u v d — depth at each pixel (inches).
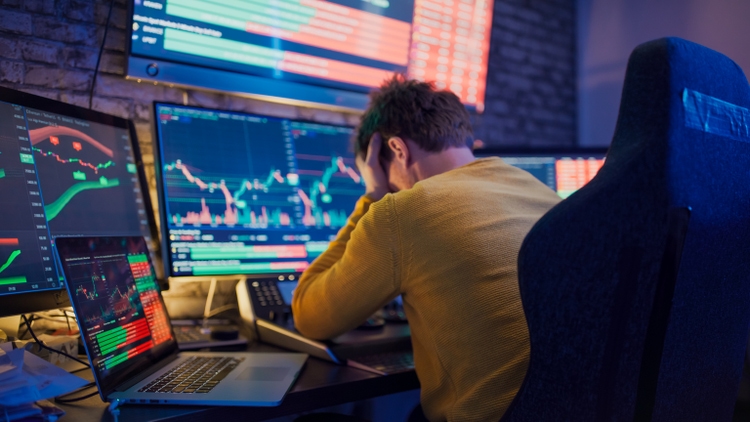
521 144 96.4
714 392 31.0
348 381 38.8
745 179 28.1
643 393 26.0
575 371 25.7
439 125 44.1
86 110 47.2
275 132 61.4
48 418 27.8
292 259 60.2
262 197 59.1
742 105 28.3
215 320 58.8
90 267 35.2
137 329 38.3
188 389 33.9
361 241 37.8
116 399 31.8
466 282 33.4
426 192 36.4
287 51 66.3
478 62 85.3
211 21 60.4
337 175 65.7
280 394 33.6
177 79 59.3
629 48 97.1
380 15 73.9
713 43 86.4
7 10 51.2
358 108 73.3
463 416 32.2
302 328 44.8
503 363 31.7
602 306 25.1
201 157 55.6
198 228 54.1
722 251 27.6
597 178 24.6
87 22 55.9
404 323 56.4
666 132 23.3
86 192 45.9
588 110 104.1
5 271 37.2
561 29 103.6
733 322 30.5
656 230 24.3
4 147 39.0
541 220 25.0
